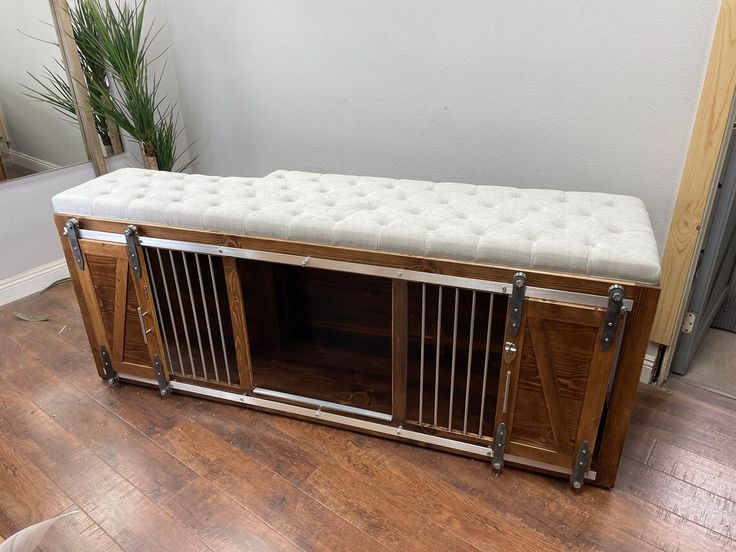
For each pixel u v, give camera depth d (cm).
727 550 124
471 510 135
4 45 216
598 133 167
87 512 138
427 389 169
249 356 163
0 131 224
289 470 149
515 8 165
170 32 259
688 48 144
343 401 166
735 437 157
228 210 146
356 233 134
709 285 172
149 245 155
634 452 152
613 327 118
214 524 133
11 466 152
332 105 221
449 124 195
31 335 217
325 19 206
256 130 252
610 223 133
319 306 196
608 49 156
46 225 250
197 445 158
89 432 164
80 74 244
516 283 122
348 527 132
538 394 132
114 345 176
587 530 129
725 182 157
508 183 191
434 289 171
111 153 268
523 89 174
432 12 181
